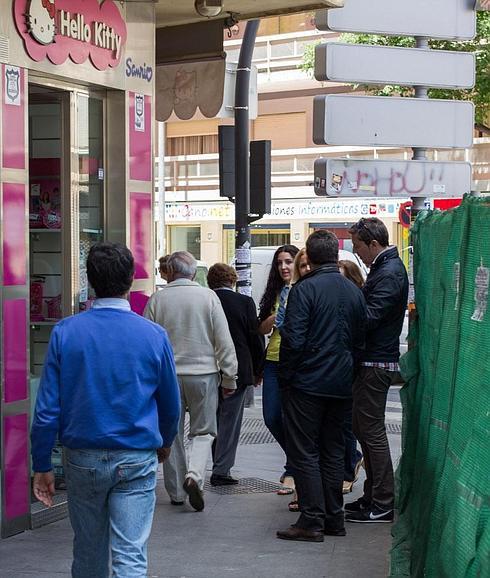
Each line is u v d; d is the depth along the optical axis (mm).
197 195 40750
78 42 7633
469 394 4461
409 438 7113
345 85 37188
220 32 10383
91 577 4801
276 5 9477
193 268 8023
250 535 7191
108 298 4730
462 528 4246
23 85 7008
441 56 9078
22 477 7004
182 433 8023
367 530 7359
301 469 6996
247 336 8742
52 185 8016
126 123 8289
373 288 7383
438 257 6023
